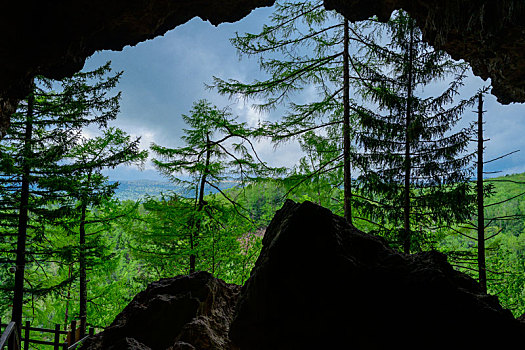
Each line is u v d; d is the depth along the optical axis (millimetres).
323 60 11039
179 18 9422
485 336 2363
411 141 10297
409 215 10781
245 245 13633
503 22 6520
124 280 15273
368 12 9609
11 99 7879
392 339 2510
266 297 2932
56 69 8492
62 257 10891
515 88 8570
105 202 12125
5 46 6316
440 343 2408
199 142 12172
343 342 2613
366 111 10633
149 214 12750
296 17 10797
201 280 5219
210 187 12719
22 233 10250
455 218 10312
